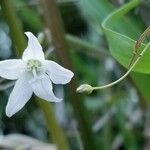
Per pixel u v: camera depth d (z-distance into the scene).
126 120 0.29
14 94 0.17
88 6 0.23
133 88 0.28
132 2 0.18
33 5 0.29
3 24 0.32
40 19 0.28
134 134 0.29
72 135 0.30
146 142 0.27
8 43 0.31
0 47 0.31
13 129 0.32
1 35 0.32
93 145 0.24
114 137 0.31
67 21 0.32
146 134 0.26
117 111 0.29
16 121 0.32
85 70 0.30
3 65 0.17
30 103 0.32
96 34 0.31
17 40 0.19
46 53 0.23
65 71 0.16
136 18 0.25
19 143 0.26
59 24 0.23
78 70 0.30
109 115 0.29
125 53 0.17
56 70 0.16
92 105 0.30
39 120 0.32
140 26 0.25
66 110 0.31
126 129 0.28
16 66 0.17
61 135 0.21
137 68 0.17
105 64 0.30
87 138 0.24
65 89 0.31
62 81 0.16
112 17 0.18
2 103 0.28
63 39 0.23
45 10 0.23
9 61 0.17
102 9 0.23
